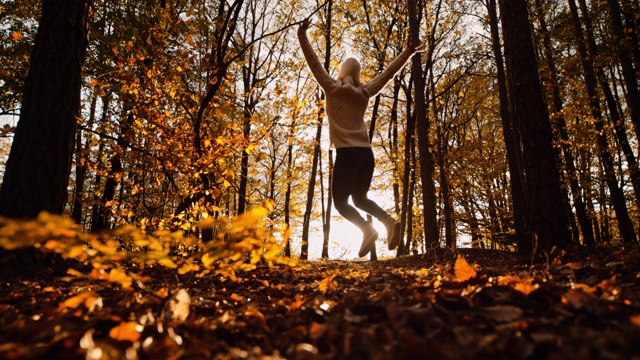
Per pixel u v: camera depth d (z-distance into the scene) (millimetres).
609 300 1928
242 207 12719
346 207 3287
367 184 3375
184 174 6930
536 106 6051
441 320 1759
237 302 2768
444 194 17844
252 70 16547
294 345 1535
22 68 11109
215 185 6945
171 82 6633
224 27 6039
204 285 3777
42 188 4230
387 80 3740
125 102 6766
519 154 12234
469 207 23016
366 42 15938
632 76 12383
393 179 18469
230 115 7965
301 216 23281
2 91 11305
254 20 16281
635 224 21953
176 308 1997
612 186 14547
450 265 5277
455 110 21859
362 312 2104
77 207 12883
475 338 1485
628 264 3205
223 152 6609
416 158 19203
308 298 2760
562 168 14156
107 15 10938
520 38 6266
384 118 20391
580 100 13320
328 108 3480
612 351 1282
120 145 7199
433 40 16125
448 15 16328
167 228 6461
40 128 4332
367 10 15938
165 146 6586
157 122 6398
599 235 23406
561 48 14305
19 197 4156
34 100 4379
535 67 6215
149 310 1964
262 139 6926
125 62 6426
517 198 13281
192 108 7031
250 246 2076
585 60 13680
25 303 2564
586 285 2367
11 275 3771
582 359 1146
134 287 2947
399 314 1757
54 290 3049
